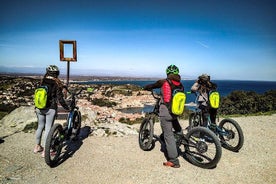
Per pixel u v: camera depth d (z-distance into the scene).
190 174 3.90
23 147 5.18
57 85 4.53
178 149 5.30
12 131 6.68
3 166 4.07
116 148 5.24
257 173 3.94
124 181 3.61
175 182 3.60
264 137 6.26
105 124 7.37
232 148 5.07
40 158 4.53
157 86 4.38
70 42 6.25
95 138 6.02
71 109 5.14
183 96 4.10
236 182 3.60
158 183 3.56
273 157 4.72
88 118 7.93
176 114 4.07
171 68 4.27
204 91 5.16
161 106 4.26
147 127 5.33
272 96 15.46
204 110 5.11
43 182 3.52
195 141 4.29
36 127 6.99
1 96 50.28
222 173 3.94
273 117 9.26
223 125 5.41
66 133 4.74
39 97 4.30
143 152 5.00
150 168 4.13
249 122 8.30
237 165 4.29
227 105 18.50
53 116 4.59
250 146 5.45
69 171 3.96
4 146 5.24
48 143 3.94
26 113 7.66
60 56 6.25
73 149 5.12
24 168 4.02
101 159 4.54
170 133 4.22
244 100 16.11
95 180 3.63
